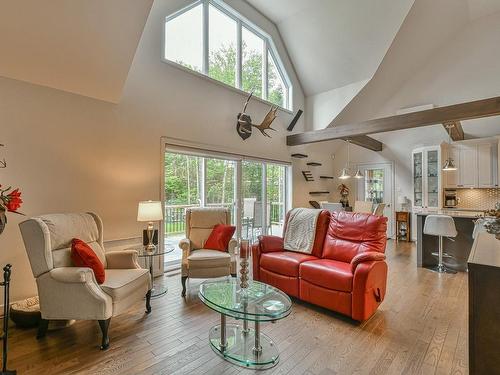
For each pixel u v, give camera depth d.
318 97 6.57
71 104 3.11
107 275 2.49
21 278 2.76
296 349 2.11
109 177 3.41
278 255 3.21
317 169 7.39
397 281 3.70
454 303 2.97
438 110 4.09
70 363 1.93
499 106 3.62
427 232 4.23
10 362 1.93
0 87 2.66
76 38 2.66
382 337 2.29
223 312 1.89
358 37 5.17
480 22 5.52
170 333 2.34
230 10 4.98
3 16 2.29
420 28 5.05
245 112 5.24
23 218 2.78
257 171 5.74
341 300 2.58
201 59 4.58
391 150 7.03
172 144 4.07
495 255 1.66
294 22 5.59
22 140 2.79
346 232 3.14
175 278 3.79
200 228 3.80
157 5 3.88
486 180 5.45
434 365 1.92
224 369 1.87
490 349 1.45
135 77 3.64
